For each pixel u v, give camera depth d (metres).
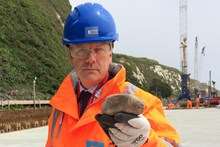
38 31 80.38
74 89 2.89
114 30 2.76
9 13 77.25
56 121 2.94
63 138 2.81
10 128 26.83
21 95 59.75
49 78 70.94
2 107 46.31
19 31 75.75
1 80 61.19
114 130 2.03
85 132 2.67
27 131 26.50
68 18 2.78
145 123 2.03
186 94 109.31
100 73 2.77
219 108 85.06
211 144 18.55
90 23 2.69
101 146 2.61
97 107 2.70
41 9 90.25
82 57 2.73
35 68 70.50
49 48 78.69
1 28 72.75
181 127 28.30
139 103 2.01
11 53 69.00
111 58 2.83
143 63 193.12
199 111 65.19
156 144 2.21
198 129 26.61
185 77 111.81
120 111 2.01
